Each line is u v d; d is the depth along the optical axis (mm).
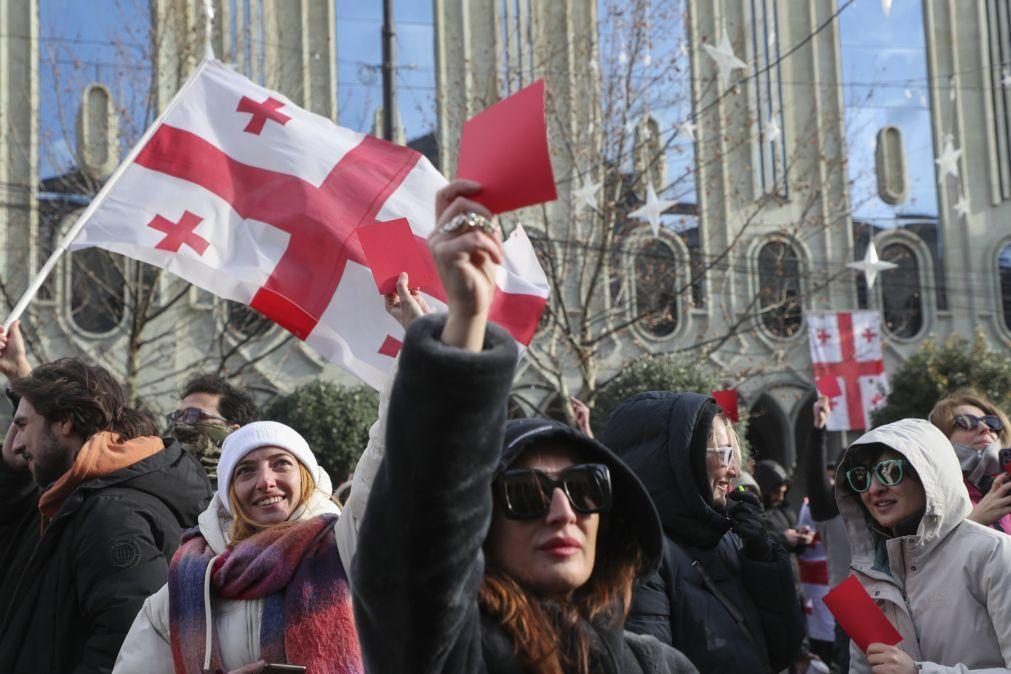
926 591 3891
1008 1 23422
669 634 3574
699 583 3730
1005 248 23234
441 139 20172
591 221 16891
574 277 20172
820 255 22219
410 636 1915
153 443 3947
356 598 1968
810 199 20078
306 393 17109
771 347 21891
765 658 3752
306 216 4605
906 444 3936
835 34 22312
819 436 6262
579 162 17812
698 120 20719
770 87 21719
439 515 1853
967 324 22938
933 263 22953
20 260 18891
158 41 17281
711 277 21625
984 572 3764
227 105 4824
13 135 19031
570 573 2174
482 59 20766
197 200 4676
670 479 3820
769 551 3896
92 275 16891
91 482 3762
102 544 3617
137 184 4680
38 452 3951
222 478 3506
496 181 1865
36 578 3775
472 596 1961
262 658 3102
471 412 1812
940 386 19188
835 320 20359
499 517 2207
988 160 23219
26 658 3705
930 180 23016
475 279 1834
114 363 19281
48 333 19094
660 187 18078
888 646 3525
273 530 3307
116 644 3518
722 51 9773
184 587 3215
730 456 3957
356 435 16750
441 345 1810
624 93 17328
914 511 3996
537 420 2273
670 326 21469
